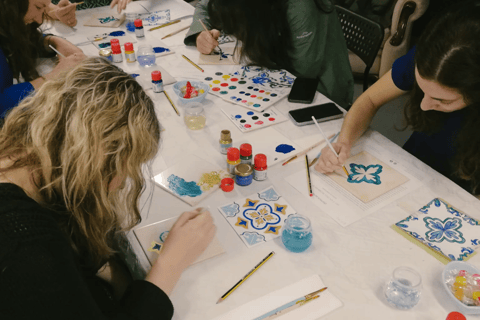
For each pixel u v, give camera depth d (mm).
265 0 1613
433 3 3287
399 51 2834
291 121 1435
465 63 866
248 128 1390
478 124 1067
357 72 3072
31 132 633
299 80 1646
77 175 646
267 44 1693
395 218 1039
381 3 3064
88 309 624
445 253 939
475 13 858
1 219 561
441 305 830
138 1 2422
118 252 1037
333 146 1233
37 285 561
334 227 1019
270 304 839
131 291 812
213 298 853
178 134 1369
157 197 1121
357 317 813
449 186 1142
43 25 2098
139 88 705
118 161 672
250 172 1141
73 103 629
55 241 596
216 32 1873
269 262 932
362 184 1155
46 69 1763
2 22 1515
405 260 929
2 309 557
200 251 928
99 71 679
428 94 1009
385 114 2941
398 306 823
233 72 1723
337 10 2199
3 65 1489
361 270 907
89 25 2131
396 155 1268
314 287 872
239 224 1030
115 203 775
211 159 1259
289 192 1135
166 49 1901
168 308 799
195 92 1512
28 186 677
